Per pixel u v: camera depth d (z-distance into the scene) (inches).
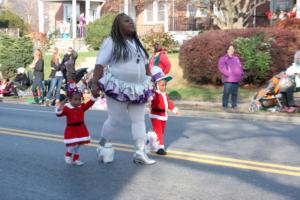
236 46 597.9
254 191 203.2
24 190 213.9
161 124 273.3
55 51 623.2
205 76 635.5
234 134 344.8
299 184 212.5
